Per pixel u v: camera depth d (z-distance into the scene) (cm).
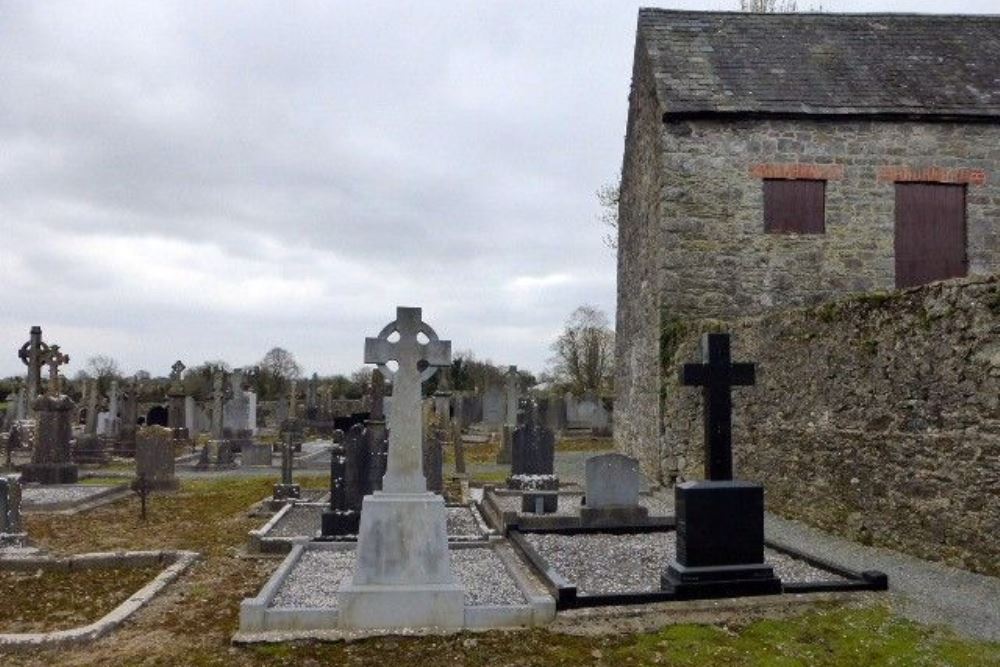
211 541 1054
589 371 5306
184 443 2688
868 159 1540
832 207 1531
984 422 754
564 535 1052
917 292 853
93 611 720
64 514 1271
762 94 1559
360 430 1059
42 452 1614
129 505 1391
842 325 984
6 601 753
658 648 579
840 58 1667
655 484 1484
